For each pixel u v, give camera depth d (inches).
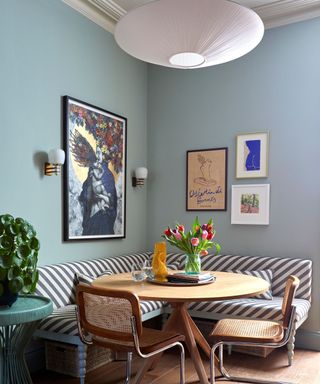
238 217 156.3
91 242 144.7
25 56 119.0
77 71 139.2
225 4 79.8
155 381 110.3
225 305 129.4
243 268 148.7
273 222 150.2
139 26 86.2
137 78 172.2
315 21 144.4
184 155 169.5
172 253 167.9
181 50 91.4
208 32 85.7
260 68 154.1
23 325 87.0
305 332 140.6
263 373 115.3
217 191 161.3
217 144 162.2
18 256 83.9
